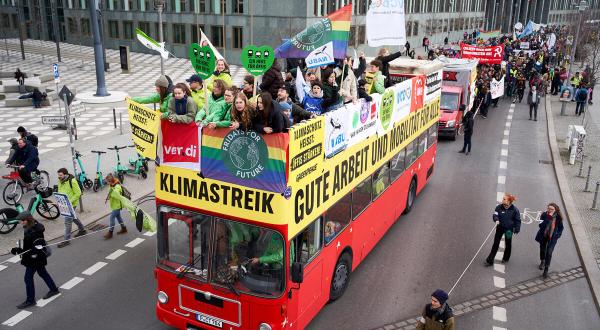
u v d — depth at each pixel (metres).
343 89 9.70
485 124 27.69
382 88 10.61
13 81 36.84
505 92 36.97
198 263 7.70
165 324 9.23
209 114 7.64
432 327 7.11
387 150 11.66
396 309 9.84
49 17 70.69
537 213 15.08
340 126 8.66
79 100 32.09
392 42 12.20
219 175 7.20
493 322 9.59
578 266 11.95
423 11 69.38
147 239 12.86
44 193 13.95
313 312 8.73
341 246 9.56
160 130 7.46
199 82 8.82
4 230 13.13
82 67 47.47
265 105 6.69
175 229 7.80
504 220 11.46
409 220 14.34
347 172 9.30
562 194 16.50
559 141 23.52
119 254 12.02
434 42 75.69
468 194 16.59
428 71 14.64
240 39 50.66
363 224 10.66
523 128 26.69
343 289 10.17
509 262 12.02
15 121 26.48
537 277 11.35
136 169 17.25
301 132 7.19
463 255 12.28
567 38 56.03
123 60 36.09
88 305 9.85
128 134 23.75
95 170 17.98
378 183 11.39
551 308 10.15
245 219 7.22
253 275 7.39
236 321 7.62
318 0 47.78
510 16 112.06
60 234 13.01
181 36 55.00
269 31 48.75
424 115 14.88
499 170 19.33
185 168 7.44
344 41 9.74
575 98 31.48
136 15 58.09
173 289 8.01
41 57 54.62
